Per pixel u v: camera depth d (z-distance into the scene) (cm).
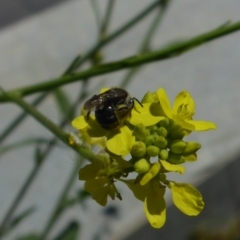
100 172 13
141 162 13
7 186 29
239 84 34
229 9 38
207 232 29
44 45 36
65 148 14
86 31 36
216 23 37
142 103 14
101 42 19
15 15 37
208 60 35
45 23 37
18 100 16
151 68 34
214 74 35
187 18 38
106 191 13
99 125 13
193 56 35
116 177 13
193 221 30
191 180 30
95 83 32
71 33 36
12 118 31
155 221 13
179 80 34
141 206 29
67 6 38
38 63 35
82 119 13
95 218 28
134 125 13
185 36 36
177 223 29
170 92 34
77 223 20
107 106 13
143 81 34
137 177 13
